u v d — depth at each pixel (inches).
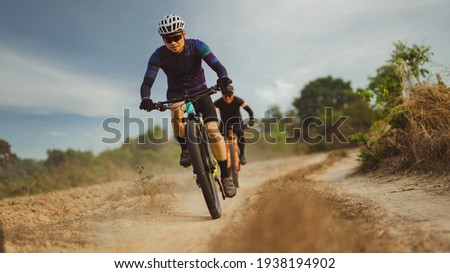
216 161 382.0
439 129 467.8
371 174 566.6
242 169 1146.7
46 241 284.2
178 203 475.2
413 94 525.3
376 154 596.1
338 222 262.7
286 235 223.5
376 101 580.7
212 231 305.1
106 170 1147.3
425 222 258.2
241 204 430.3
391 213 290.4
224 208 428.1
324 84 4475.9
